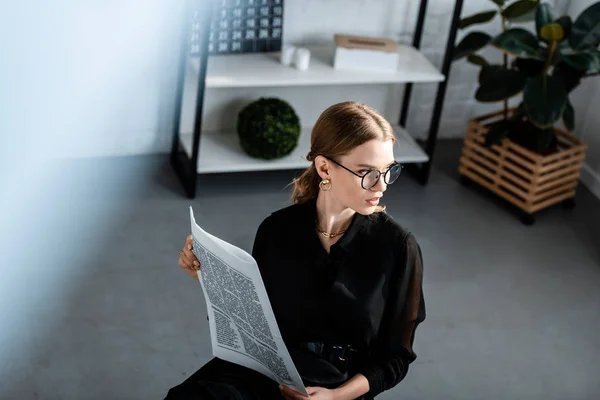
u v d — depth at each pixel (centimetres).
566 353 279
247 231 326
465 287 307
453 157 395
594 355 279
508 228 346
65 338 262
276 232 175
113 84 347
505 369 269
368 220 171
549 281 315
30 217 318
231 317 165
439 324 286
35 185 334
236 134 369
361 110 161
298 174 370
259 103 346
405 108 389
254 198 348
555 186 355
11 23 321
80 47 333
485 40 344
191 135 360
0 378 244
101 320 272
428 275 311
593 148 380
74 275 291
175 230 322
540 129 343
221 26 338
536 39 334
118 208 330
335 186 163
